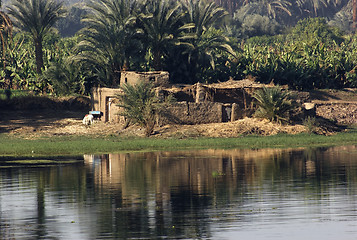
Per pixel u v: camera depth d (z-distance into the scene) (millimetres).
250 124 183250
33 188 88062
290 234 60688
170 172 103000
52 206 75188
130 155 132875
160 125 183375
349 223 64750
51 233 62438
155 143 156000
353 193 81000
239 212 70500
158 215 69562
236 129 178375
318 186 86938
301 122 191875
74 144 154375
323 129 186875
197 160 120688
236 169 106062
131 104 188875
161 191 84375
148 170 105938
